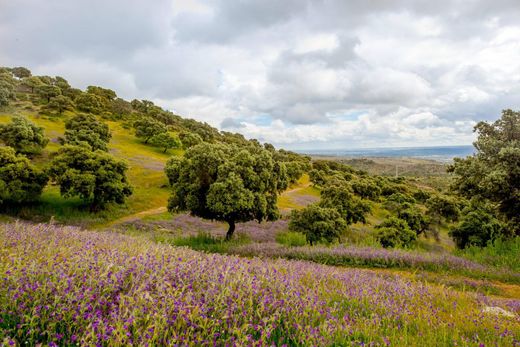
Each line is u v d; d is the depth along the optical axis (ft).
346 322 14.53
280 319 13.71
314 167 421.18
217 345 10.73
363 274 29.58
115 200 131.03
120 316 10.49
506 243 48.55
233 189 67.67
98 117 371.35
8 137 176.76
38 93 397.60
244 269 18.58
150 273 15.37
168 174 80.94
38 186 121.39
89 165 127.54
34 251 18.37
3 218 102.37
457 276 38.34
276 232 100.78
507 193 43.47
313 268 28.71
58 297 10.89
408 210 155.33
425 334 14.85
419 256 44.52
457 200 169.17
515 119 44.04
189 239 64.64
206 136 434.30
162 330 10.21
